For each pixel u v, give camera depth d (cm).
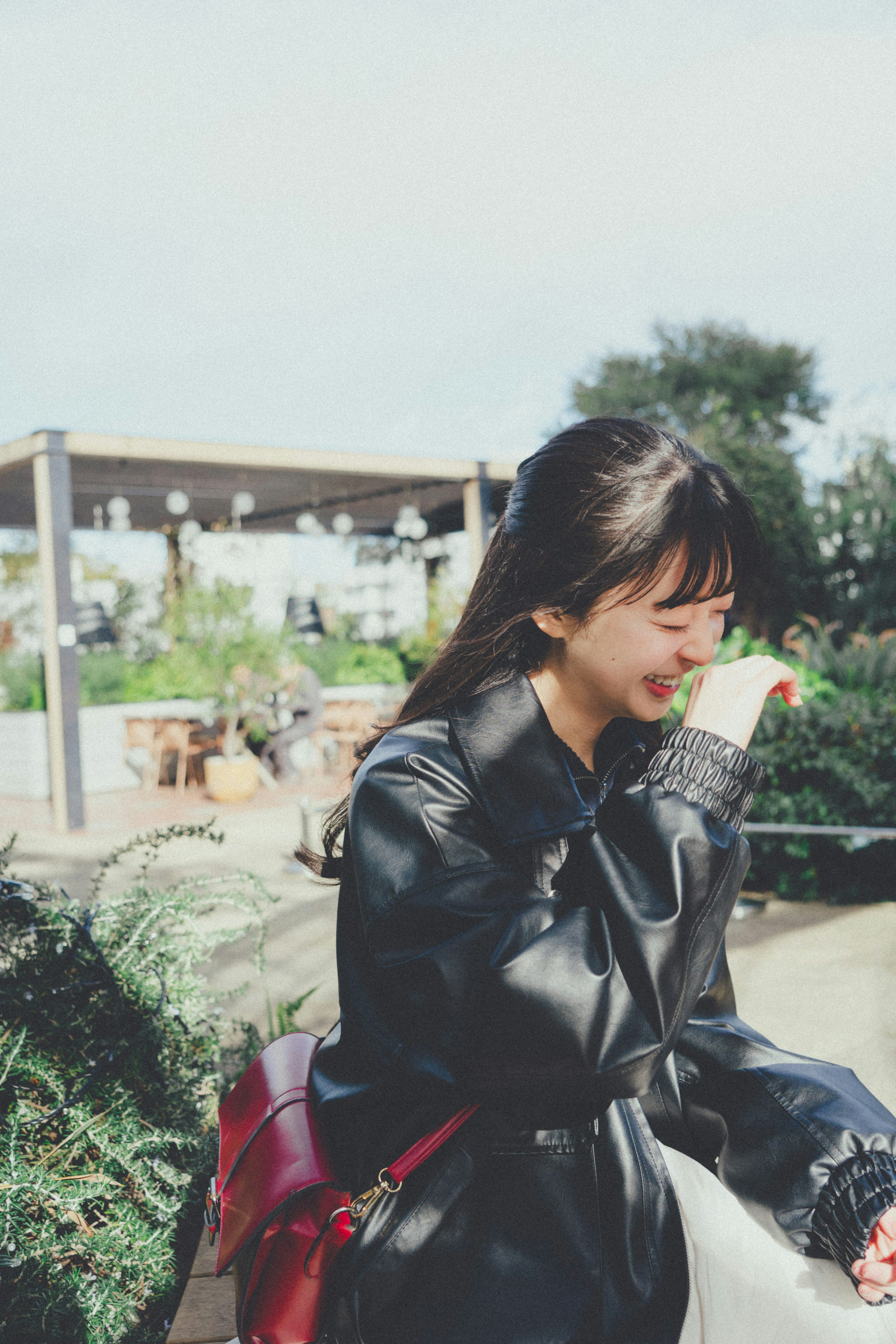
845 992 355
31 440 918
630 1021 78
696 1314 98
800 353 2430
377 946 88
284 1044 130
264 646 1054
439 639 1397
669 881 82
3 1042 176
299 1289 95
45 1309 151
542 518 91
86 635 1330
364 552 1722
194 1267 189
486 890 87
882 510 1401
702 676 93
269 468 1052
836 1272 96
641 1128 98
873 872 487
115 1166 182
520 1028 79
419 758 92
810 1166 96
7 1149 167
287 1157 103
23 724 1119
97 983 187
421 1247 90
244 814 928
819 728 496
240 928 230
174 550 1619
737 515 85
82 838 820
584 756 105
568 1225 91
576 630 91
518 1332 87
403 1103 96
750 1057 107
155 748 1123
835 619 1416
